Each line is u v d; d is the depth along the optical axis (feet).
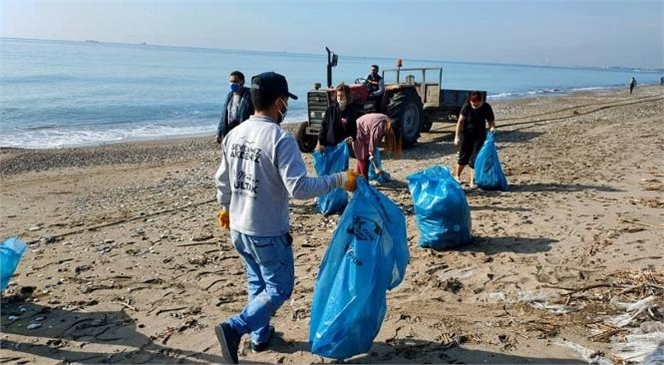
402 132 43.27
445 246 19.92
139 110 94.17
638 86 248.52
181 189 33.14
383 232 12.14
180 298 16.40
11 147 54.60
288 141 11.07
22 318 15.15
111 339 13.91
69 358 13.02
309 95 42.52
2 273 12.91
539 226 22.41
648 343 12.48
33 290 17.10
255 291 12.57
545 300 15.38
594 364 11.95
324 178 11.60
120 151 51.31
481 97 29.01
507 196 27.84
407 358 12.53
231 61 462.60
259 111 11.66
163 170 40.91
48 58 291.38
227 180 12.07
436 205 19.63
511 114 85.25
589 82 324.19
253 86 11.56
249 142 11.35
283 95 11.66
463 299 15.71
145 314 15.33
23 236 23.25
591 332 13.43
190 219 25.48
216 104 106.63
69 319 15.06
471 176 31.19
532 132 54.70
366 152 27.09
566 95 161.58
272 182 11.27
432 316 14.61
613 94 164.76
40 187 34.81
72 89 123.54
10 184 35.86
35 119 78.64
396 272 12.35
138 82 157.07
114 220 25.62
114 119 83.15
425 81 51.88
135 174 39.37
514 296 15.74
